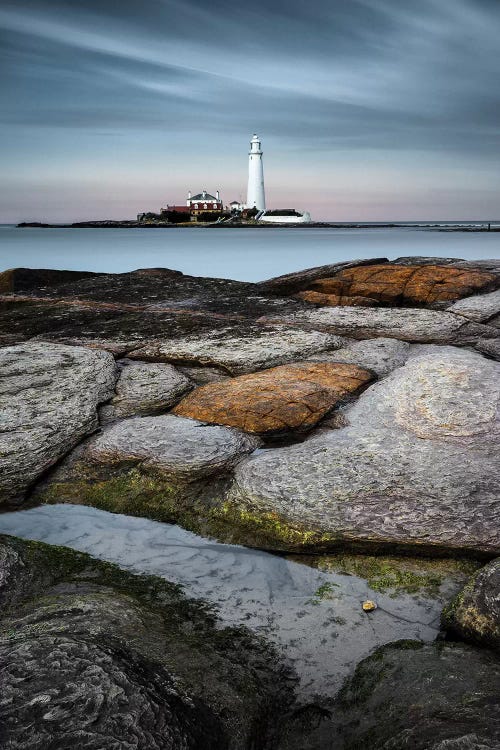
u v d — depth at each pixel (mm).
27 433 6379
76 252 61594
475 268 13141
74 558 4730
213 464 5789
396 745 2650
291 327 10258
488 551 4480
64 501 5762
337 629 3951
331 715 3184
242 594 4355
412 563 4609
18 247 73938
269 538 4988
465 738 2494
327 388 7387
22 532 5254
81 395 7383
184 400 7379
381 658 3486
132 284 15438
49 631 3418
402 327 10164
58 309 12344
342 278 13094
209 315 11562
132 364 9000
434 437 5742
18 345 9258
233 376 8547
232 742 2828
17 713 2592
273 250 64875
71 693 2711
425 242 83250
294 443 6355
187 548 5004
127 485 5820
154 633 3588
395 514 4773
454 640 3738
